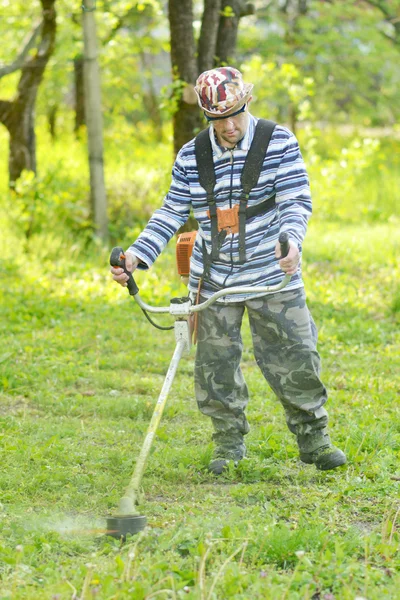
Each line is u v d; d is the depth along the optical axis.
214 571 4.30
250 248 5.44
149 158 23.81
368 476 5.98
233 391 5.96
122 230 16.20
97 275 13.12
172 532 4.75
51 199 15.23
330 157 27.91
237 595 3.98
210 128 5.44
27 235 15.27
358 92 30.91
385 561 4.54
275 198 5.39
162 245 5.54
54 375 8.71
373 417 7.24
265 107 26.91
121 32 24.39
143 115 33.47
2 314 11.23
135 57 25.89
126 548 4.58
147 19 22.08
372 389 8.28
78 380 8.62
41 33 16.95
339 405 7.77
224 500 5.51
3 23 19.94
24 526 4.95
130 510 4.67
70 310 11.53
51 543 4.72
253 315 5.60
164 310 5.32
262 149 5.30
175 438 6.89
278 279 5.46
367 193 21.64
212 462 6.05
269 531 4.68
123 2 18.14
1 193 18.17
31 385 8.46
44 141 28.77
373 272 13.76
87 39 15.12
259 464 6.11
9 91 24.64
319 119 32.78
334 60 27.84
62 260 14.12
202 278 5.61
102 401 7.83
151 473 6.03
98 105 15.28
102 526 5.01
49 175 15.62
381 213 19.73
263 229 5.42
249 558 4.54
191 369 9.07
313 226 18.52
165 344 10.09
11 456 6.20
